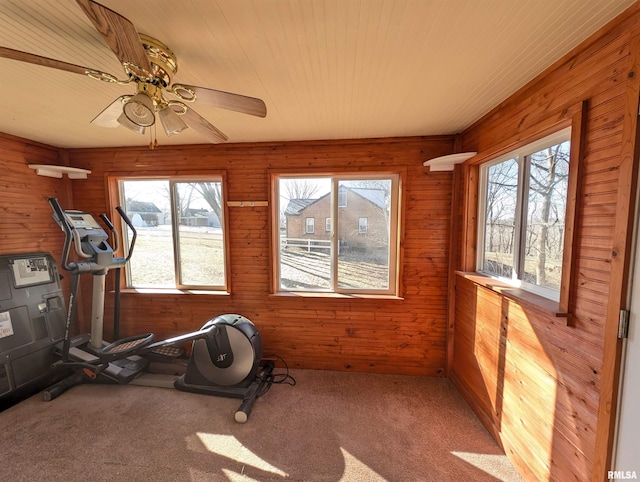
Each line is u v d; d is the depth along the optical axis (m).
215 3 0.92
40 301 2.39
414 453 1.70
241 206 2.63
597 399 1.09
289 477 1.53
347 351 2.62
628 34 0.98
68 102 1.71
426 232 2.45
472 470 1.58
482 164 2.13
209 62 1.28
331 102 1.72
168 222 2.86
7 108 1.80
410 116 1.95
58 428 1.87
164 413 2.03
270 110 1.84
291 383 2.42
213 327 2.23
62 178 2.77
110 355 2.27
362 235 2.63
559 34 1.10
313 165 2.52
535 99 1.45
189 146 2.63
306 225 2.69
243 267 2.68
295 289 2.74
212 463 1.61
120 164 2.73
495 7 0.95
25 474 1.52
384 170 2.44
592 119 1.14
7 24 1.03
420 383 2.43
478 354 2.03
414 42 1.14
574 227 1.21
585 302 1.16
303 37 1.11
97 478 1.50
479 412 1.99
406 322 2.54
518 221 1.71
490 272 2.06
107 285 2.85
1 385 2.07
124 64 1.01
